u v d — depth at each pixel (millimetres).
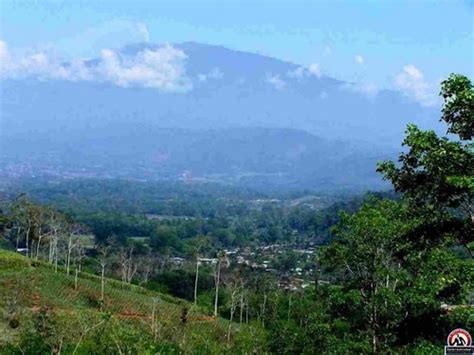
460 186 19500
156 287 119062
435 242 22234
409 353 24438
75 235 150500
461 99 20062
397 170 22016
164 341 55875
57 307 78938
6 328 63375
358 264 28500
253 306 101438
